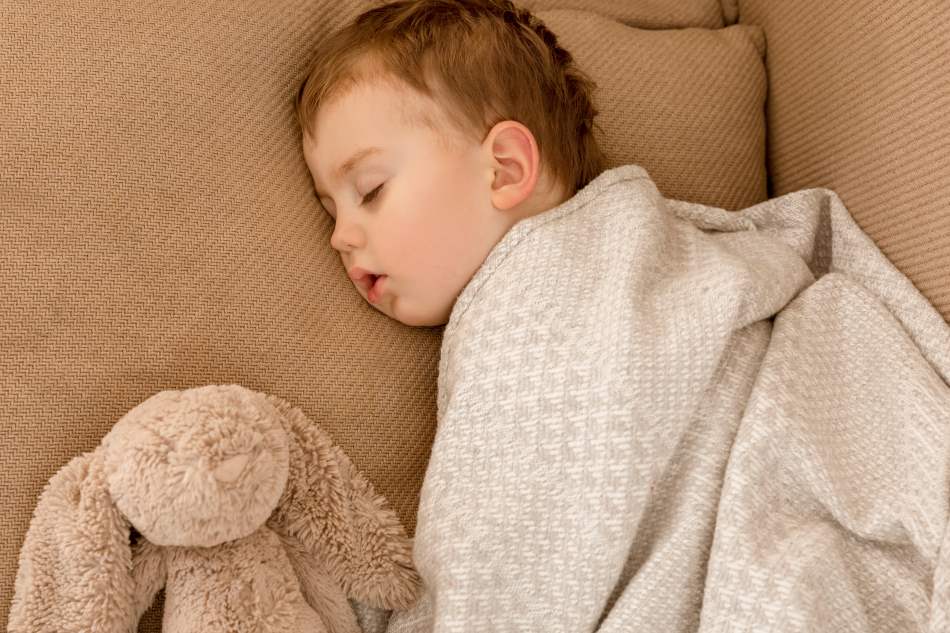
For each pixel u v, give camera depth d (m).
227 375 0.74
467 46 0.82
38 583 0.61
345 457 0.73
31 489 0.67
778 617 0.61
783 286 0.79
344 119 0.79
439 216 0.78
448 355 0.77
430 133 0.79
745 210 0.91
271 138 0.83
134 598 0.64
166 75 0.78
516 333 0.72
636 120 0.99
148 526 0.59
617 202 0.80
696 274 0.75
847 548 0.67
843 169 0.91
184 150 0.78
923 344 0.78
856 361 0.77
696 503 0.68
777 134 1.05
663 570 0.67
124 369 0.71
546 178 0.85
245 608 0.63
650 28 1.10
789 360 0.74
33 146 0.73
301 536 0.69
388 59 0.80
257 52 0.84
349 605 0.71
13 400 0.68
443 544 0.69
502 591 0.68
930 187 0.79
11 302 0.69
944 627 0.60
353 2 0.91
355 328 0.81
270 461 0.62
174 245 0.75
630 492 0.66
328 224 0.84
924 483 0.67
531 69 0.85
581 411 0.68
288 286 0.79
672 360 0.68
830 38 0.94
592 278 0.74
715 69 1.03
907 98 0.82
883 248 0.85
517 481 0.69
